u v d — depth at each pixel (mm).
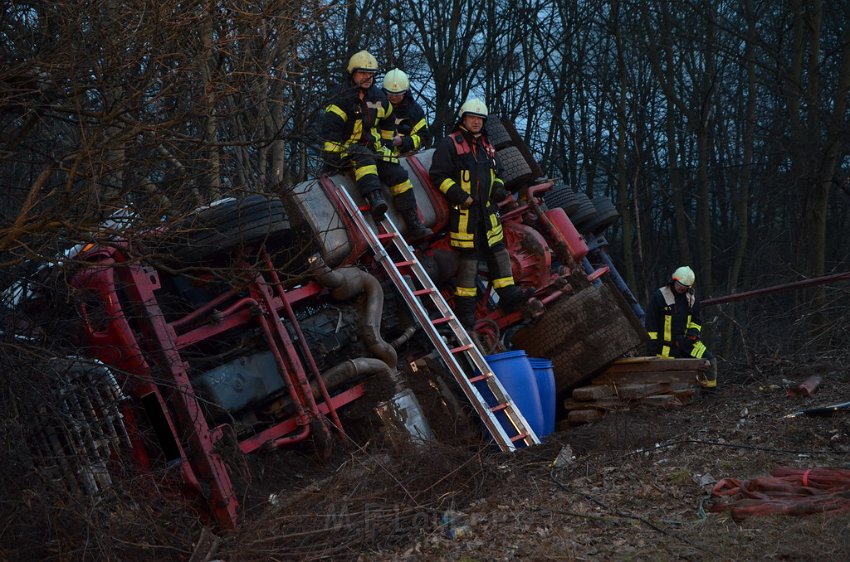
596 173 26266
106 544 5141
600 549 4656
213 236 6785
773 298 19281
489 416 7293
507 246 9453
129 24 5133
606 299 9266
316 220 7707
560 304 9258
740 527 4777
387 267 7828
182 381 6297
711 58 25234
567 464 6574
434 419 7562
